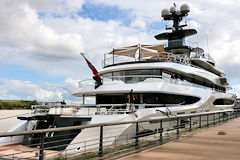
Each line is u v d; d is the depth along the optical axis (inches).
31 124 600.4
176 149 288.8
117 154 259.1
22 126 611.2
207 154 259.6
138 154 258.8
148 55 850.8
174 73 774.5
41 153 201.6
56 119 554.6
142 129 512.1
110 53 891.4
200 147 303.3
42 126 595.8
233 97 1289.4
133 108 520.1
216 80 968.9
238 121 853.2
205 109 782.5
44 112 710.5
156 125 557.0
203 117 805.2
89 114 549.3
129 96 555.5
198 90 751.7
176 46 1048.2
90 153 256.1
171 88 657.6
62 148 504.4
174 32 1088.8
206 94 777.6
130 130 483.8
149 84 641.0
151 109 546.0
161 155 253.3
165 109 585.3
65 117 539.8
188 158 239.8
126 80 740.0
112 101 730.8
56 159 237.1
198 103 724.7
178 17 1111.6
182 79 822.5
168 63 719.1
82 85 764.0
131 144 317.7
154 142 340.2
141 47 832.3
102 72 811.4
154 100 663.1
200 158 239.9
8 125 904.9
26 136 573.0
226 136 412.8
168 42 1095.0
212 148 296.2
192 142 343.9
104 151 271.9
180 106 650.8
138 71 730.8
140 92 663.1
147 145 317.1
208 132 475.8
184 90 692.7
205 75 853.8
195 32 1079.6
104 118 470.9
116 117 465.7
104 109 547.5
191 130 501.0
